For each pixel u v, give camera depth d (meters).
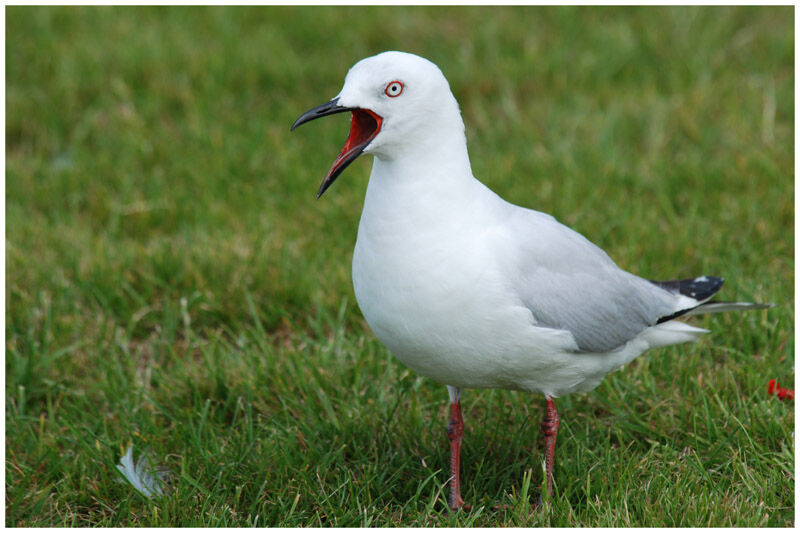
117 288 10.97
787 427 8.38
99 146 14.55
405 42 16.91
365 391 9.36
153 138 14.34
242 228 12.15
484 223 7.03
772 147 13.02
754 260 10.94
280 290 10.83
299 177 13.10
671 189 12.52
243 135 14.33
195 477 8.33
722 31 16.53
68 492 8.13
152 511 7.77
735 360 9.53
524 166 13.22
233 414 9.38
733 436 8.34
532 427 8.80
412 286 6.96
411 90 6.75
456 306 6.94
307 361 9.62
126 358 10.08
